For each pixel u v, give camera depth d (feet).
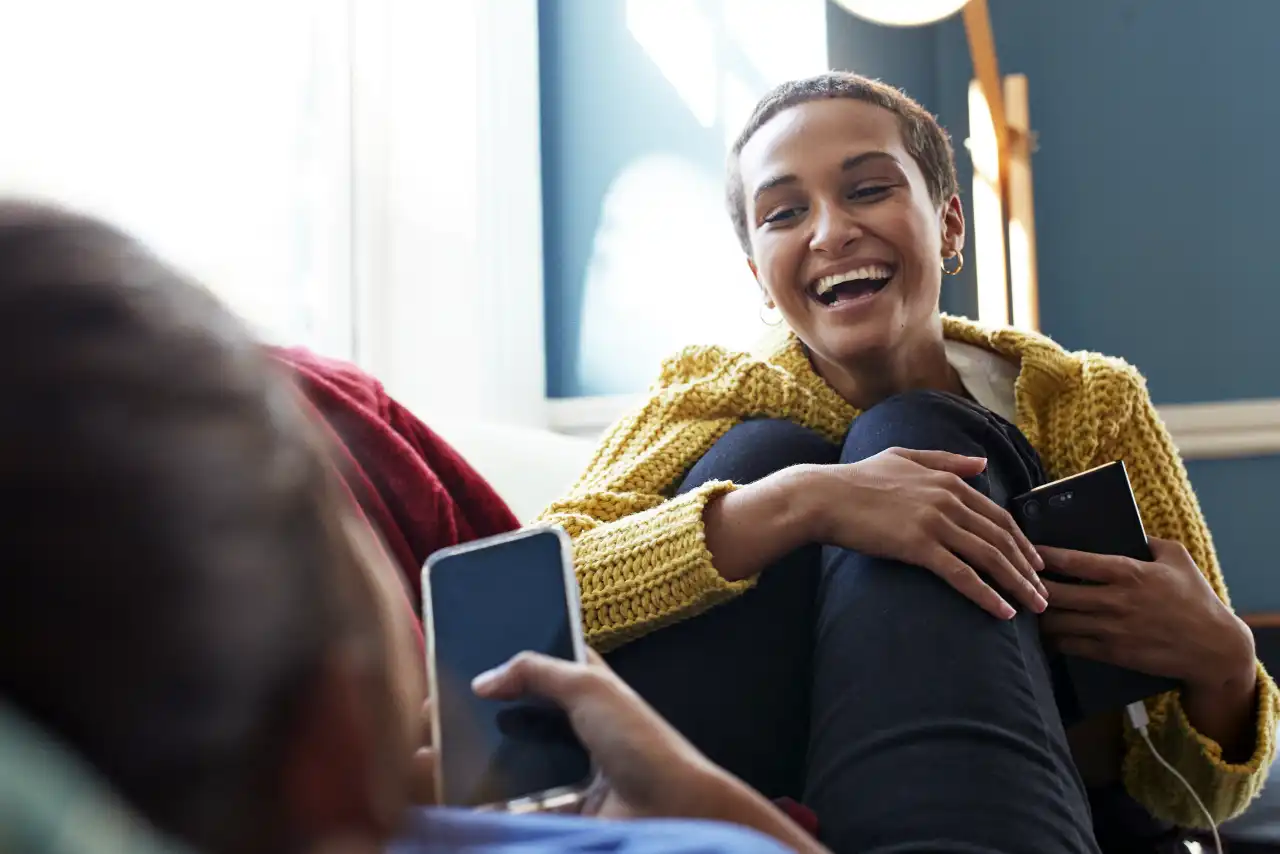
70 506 0.76
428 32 7.32
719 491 3.18
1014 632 2.66
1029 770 2.31
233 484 0.80
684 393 3.93
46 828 0.73
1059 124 7.43
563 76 7.64
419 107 7.31
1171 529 3.89
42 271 0.81
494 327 7.31
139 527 0.77
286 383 0.92
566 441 5.24
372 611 0.91
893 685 2.48
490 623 1.95
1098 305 7.32
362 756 0.88
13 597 0.75
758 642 3.02
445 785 1.79
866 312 3.84
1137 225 7.28
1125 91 7.34
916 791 2.26
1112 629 3.18
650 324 7.38
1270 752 3.47
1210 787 3.47
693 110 7.36
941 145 4.09
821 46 7.13
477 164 7.27
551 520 3.52
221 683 0.79
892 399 3.40
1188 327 7.18
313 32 6.98
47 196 0.89
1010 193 6.51
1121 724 3.71
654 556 3.06
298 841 0.85
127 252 0.86
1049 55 7.46
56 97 5.03
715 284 7.27
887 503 2.88
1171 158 7.25
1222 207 7.16
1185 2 7.27
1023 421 3.94
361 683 0.88
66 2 5.14
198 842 0.80
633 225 7.46
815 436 3.58
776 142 3.93
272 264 6.44
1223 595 3.95
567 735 1.78
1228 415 6.98
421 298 7.25
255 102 6.41
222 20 6.17
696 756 1.70
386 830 0.91
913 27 7.55
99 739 0.77
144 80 5.57
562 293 7.59
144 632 0.76
